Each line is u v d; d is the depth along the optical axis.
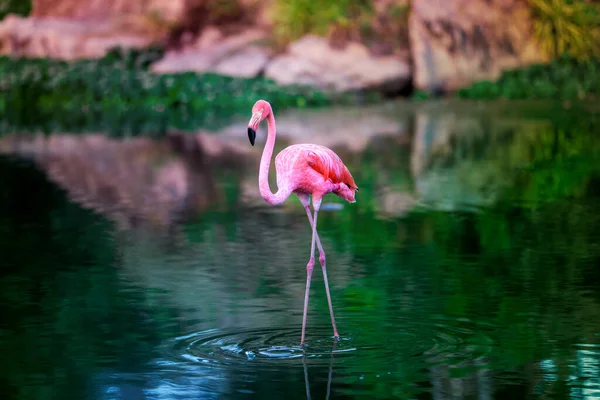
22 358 7.28
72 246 11.27
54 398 6.43
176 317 8.34
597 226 11.95
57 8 34.88
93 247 11.22
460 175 16.33
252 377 6.81
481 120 24.81
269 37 32.00
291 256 10.68
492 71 31.06
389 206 13.66
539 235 11.52
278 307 8.64
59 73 31.16
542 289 9.11
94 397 6.43
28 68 31.30
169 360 7.20
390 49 30.84
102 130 24.50
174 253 10.89
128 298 8.99
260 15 32.72
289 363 7.11
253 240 11.57
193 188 15.50
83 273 9.97
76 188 15.52
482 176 16.16
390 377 6.78
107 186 15.72
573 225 12.05
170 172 17.22
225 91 30.19
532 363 7.04
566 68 30.67
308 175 7.85
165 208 13.76
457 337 7.69
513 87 30.09
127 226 12.47
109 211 13.54
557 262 10.15
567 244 10.99
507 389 6.51
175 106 30.45
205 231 12.14
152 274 9.91
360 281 9.52
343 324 8.09
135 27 32.88
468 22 31.19
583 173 16.16
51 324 8.16
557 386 6.55
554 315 8.26
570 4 32.56
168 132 23.88
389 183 15.62
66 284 9.52
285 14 31.67
